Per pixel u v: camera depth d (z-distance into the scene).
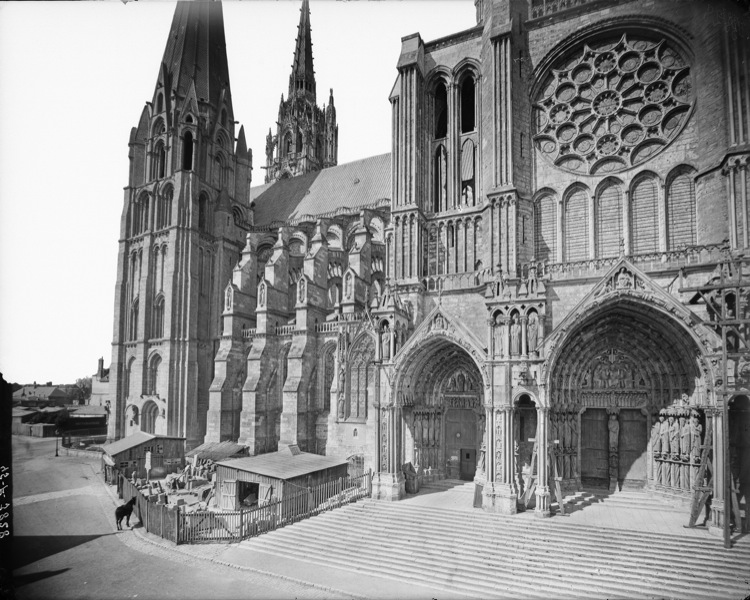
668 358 33.16
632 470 35.00
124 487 43.09
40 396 79.25
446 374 41.75
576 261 34.06
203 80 79.56
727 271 28.06
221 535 32.59
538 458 31.72
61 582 25.27
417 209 43.84
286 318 69.50
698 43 35.19
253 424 61.66
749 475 28.03
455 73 46.19
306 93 98.38
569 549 26.48
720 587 22.59
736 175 31.70
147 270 74.12
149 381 72.19
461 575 25.31
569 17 40.72
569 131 40.75
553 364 32.34
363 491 38.00
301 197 83.44
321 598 23.55
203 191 76.00
